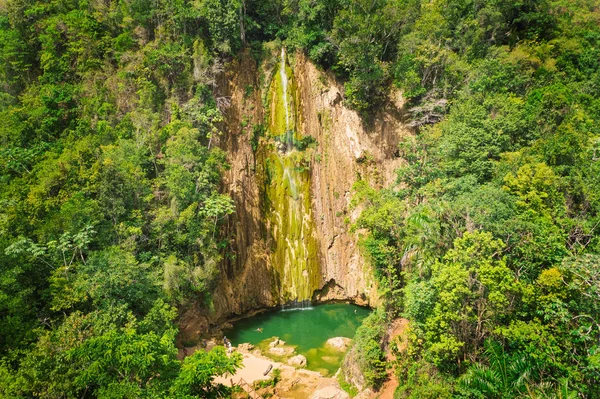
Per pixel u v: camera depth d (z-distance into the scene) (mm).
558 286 20953
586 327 20219
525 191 28125
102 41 45906
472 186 29281
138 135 38906
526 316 22391
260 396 29641
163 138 39750
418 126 47031
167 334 26891
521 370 20766
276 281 44094
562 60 50469
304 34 48688
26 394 20453
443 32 47375
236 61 47094
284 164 47125
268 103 47812
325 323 40906
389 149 48250
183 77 43688
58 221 29781
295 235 45688
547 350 20344
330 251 45938
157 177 37375
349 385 30500
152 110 41750
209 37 45969
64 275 27734
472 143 33344
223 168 42812
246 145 45781
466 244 23250
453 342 22234
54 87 43594
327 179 47094
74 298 26172
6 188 33469
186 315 35281
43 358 21375
